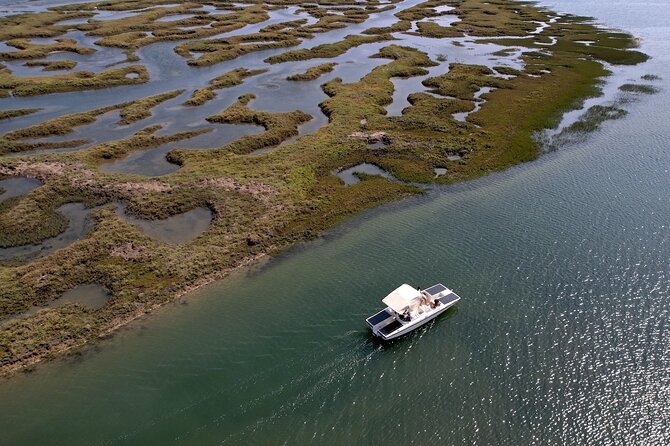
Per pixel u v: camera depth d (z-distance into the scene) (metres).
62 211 59.47
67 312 43.81
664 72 109.06
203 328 42.41
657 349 39.16
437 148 74.75
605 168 68.44
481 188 64.06
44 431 33.78
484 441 33.31
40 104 95.69
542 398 35.91
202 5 187.25
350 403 35.78
